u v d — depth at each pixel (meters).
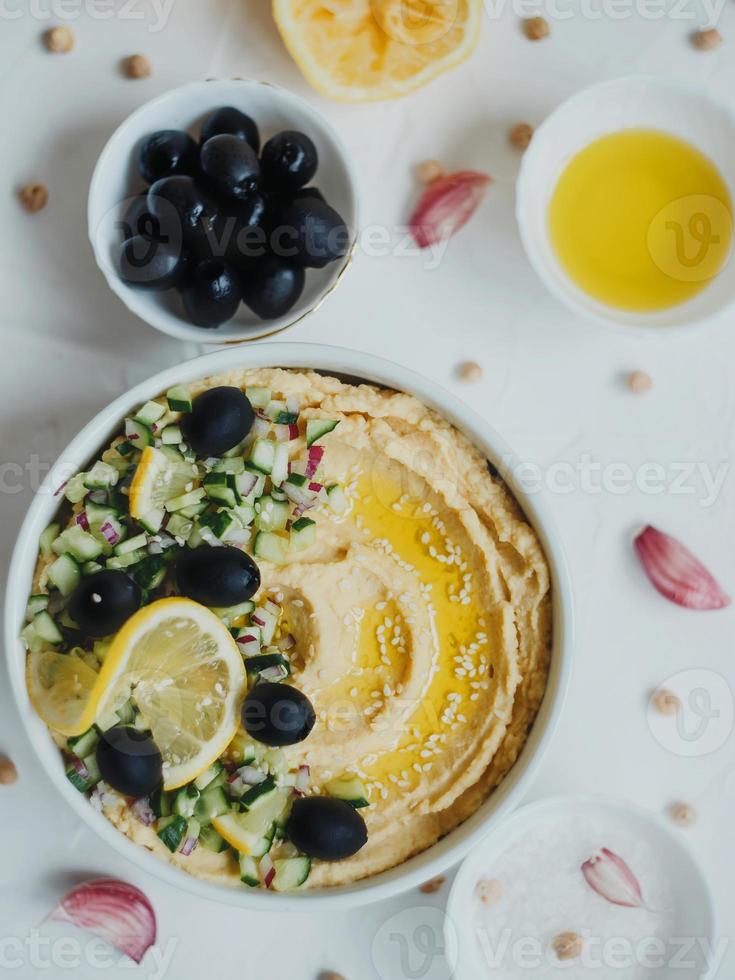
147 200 0.47
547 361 0.52
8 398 0.50
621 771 0.52
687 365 0.52
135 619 0.44
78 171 0.51
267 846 0.46
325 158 0.50
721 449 0.52
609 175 0.51
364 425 0.47
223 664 0.45
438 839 0.48
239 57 0.51
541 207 0.50
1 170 0.51
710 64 0.52
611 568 0.52
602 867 0.52
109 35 0.51
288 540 0.47
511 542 0.47
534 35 0.52
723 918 0.53
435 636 0.48
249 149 0.47
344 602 0.47
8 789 0.51
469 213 0.52
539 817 0.51
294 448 0.47
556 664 0.47
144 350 0.51
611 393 0.52
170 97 0.48
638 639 0.52
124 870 0.51
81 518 0.45
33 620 0.45
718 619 0.52
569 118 0.50
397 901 0.52
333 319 0.51
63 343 0.51
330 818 0.46
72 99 0.51
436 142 0.52
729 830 0.52
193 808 0.46
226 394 0.45
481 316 0.52
